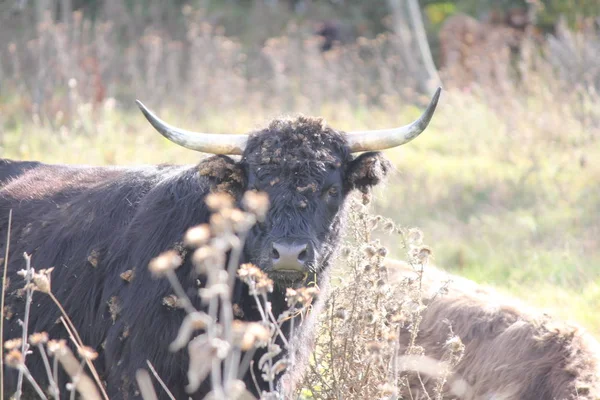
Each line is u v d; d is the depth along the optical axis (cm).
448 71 3706
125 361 977
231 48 3591
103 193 1095
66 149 2395
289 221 942
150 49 3484
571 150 2553
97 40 3419
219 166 981
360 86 3647
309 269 944
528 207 2142
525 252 1780
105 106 2717
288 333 1005
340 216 1038
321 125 1013
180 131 1020
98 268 1034
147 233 1004
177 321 952
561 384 1070
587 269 1655
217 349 737
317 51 3700
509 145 2688
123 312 988
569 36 3141
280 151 970
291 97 3312
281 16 4866
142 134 2667
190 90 3161
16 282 1082
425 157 2691
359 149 1045
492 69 3412
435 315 1221
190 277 965
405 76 3756
